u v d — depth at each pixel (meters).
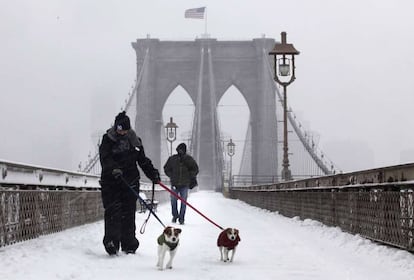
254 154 108.69
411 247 5.57
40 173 7.03
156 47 116.31
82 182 9.38
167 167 11.62
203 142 104.88
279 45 19.67
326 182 9.43
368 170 6.97
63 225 8.04
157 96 114.81
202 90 112.44
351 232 7.73
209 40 115.50
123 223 6.25
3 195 5.74
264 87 110.19
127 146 6.30
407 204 5.66
